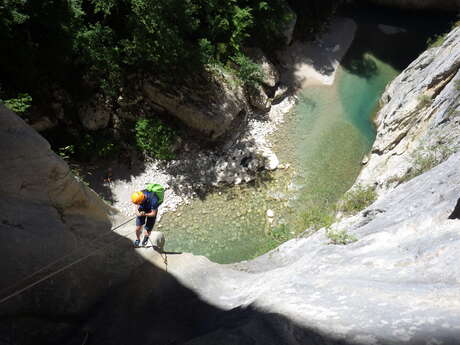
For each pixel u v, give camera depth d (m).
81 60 14.22
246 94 17.67
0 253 5.74
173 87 15.71
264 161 16.45
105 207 8.73
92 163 15.07
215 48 16.86
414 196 7.69
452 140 10.73
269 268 9.30
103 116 15.18
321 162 16.81
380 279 5.07
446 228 5.89
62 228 6.68
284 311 4.71
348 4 23.17
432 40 21.75
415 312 3.92
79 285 6.55
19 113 13.41
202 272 8.01
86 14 14.84
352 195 12.25
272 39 19.12
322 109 18.64
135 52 14.73
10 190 6.19
